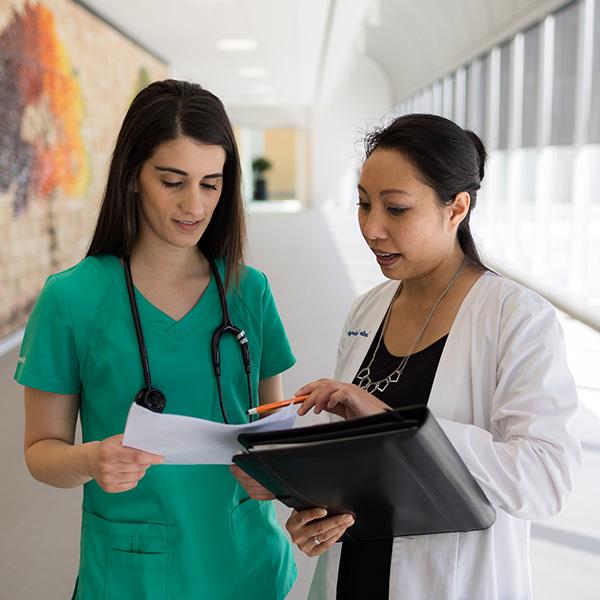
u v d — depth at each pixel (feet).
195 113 4.29
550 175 27.76
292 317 22.39
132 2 28.84
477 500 3.92
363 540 4.52
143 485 4.57
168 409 4.68
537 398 4.08
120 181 4.48
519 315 4.28
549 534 9.55
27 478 11.80
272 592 5.05
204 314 4.80
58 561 9.38
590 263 23.75
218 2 28.89
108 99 32.35
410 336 4.74
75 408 4.79
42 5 23.31
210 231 4.90
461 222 4.64
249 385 4.92
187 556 4.63
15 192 21.16
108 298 4.61
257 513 5.03
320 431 3.62
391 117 4.82
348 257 35.99
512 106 31.99
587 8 22.81
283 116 82.28
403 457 3.52
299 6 29.71
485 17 35.88
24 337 4.65
